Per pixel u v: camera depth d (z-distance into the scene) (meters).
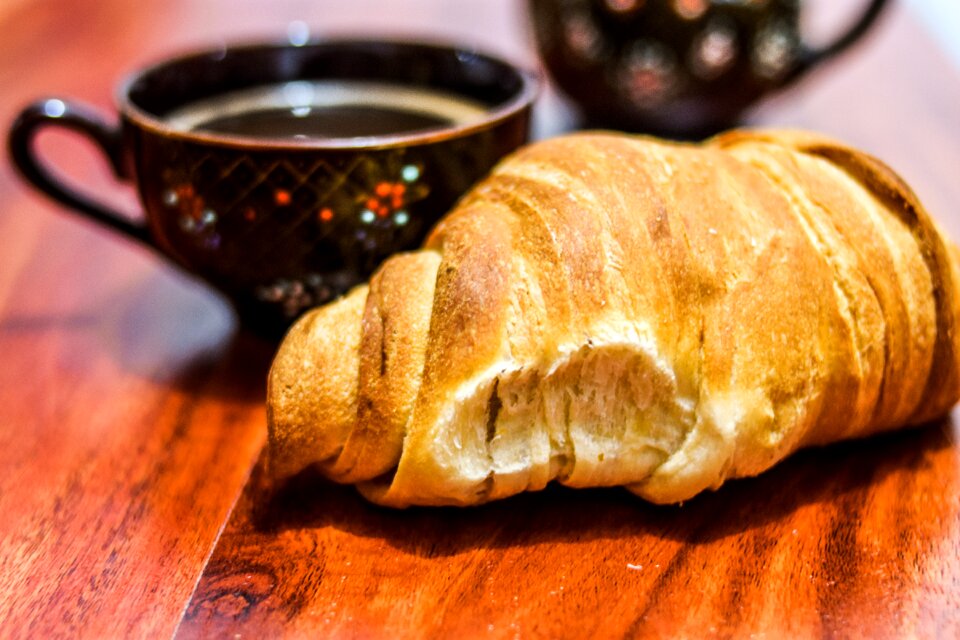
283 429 0.28
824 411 0.28
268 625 0.26
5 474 0.30
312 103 0.36
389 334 0.27
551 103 0.47
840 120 0.45
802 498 0.29
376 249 0.31
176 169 0.31
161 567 0.27
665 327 0.27
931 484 0.29
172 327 0.35
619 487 0.29
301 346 0.28
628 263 0.27
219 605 0.26
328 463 0.28
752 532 0.28
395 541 0.28
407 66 0.36
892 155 0.41
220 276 0.32
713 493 0.29
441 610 0.26
